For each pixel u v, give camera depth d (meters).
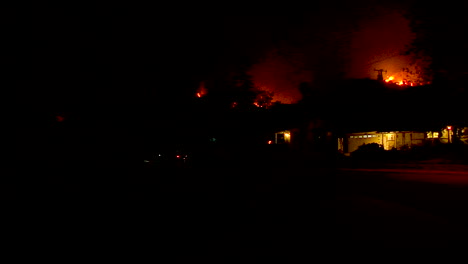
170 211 6.30
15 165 6.32
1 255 4.55
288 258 4.96
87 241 5.03
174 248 5.11
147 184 7.54
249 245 5.36
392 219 6.93
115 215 5.82
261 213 6.88
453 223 6.91
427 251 5.32
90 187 6.61
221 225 6.03
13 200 5.64
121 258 4.77
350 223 6.55
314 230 6.12
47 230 5.15
